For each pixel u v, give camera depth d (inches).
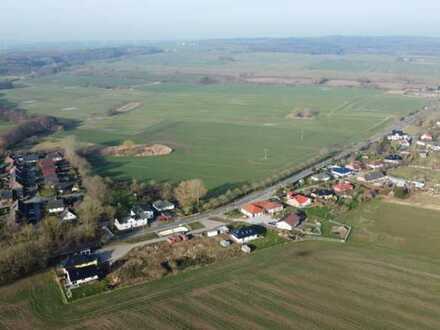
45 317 3410.4
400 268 4055.1
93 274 3905.0
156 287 3782.0
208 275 3961.6
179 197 5629.9
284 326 3235.7
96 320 3353.8
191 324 3275.1
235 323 3277.6
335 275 3934.5
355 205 5605.3
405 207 5506.9
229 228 4943.4
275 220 5167.3
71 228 4776.1
